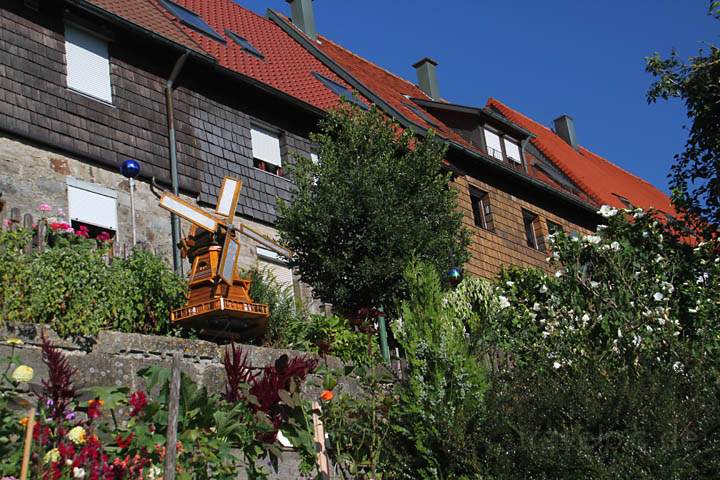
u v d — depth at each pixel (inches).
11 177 513.0
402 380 378.6
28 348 298.7
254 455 317.7
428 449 359.6
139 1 695.1
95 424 289.7
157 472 271.4
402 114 871.7
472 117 952.9
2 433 253.3
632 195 1309.1
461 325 399.9
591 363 414.6
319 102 768.3
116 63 604.4
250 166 675.4
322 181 549.3
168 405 292.8
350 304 530.0
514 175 931.3
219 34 785.6
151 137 608.7
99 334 322.0
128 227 570.6
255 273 463.8
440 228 559.8
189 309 376.8
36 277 317.4
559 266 588.1
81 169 553.9
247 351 366.0
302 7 1059.9
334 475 348.5
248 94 696.4
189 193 620.4
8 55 535.8
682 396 401.4
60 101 555.8
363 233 530.6
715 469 357.7
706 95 607.8
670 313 490.0
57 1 567.2
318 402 357.7
